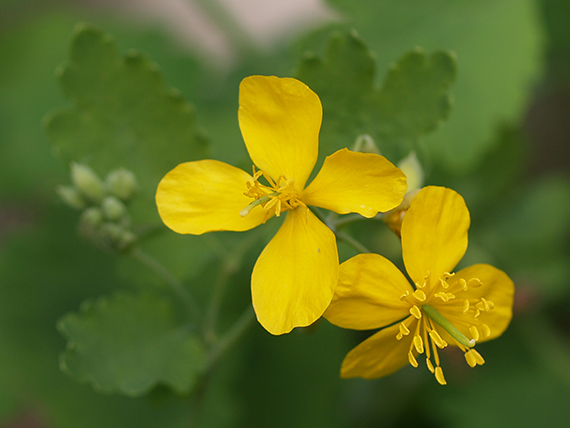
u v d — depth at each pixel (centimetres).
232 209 14
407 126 16
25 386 19
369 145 15
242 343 20
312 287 14
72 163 16
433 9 18
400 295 14
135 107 16
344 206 14
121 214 16
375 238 19
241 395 19
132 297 16
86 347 16
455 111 18
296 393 19
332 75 15
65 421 19
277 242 14
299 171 14
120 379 16
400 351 14
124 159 16
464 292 14
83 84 16
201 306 19
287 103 14
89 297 20
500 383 20
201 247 17
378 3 18
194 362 16
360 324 14
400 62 15
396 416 20
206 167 14
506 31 18
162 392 16
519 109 18
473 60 18
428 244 14
